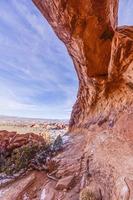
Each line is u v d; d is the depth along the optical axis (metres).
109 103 9.90
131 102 8.40
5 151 11.05
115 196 4.87
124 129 7.65
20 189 7.34
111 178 5.71
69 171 7.57
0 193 7.50
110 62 9.01
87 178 6.75
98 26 7.63
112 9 7.42
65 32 8.06
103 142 8.21
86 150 8.70
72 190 6.51
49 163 8.47
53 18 7.66
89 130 10.70
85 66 9.28
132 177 4.97
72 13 6.97
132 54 8.69
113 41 8.41
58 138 10.58
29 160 9.38
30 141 11.66
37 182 7.65
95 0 6.61
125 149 6.62
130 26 9.48
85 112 12.47
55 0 6.67
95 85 10.32
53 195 6.55
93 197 5.50
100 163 6.92
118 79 9.49
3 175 8.74
